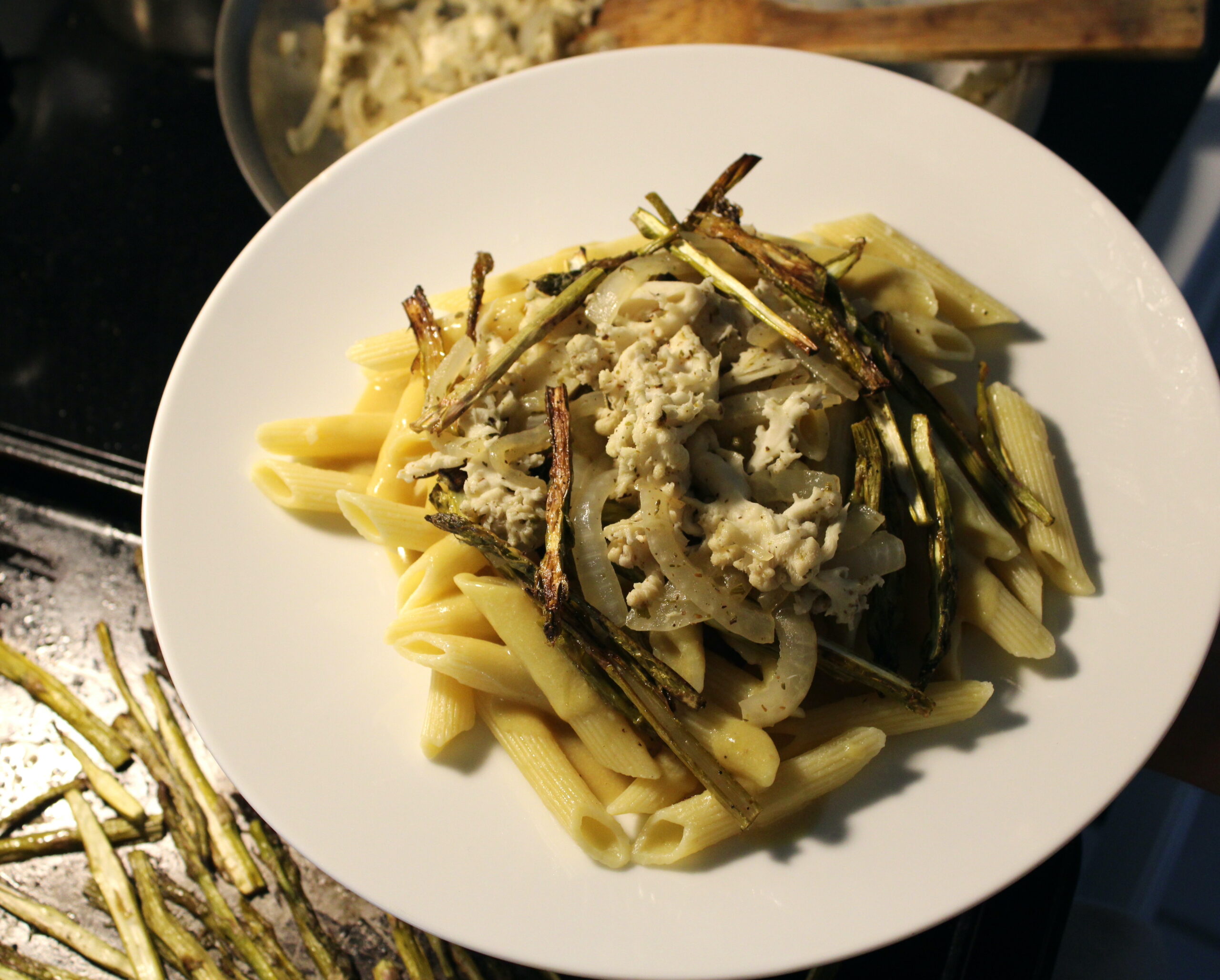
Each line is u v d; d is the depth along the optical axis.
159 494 0.33
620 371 0.31
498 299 0.33
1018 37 0.44
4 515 0.43
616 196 0.37
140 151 0.51
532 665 0.30
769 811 0.29
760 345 0.31
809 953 0.28
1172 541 0.31
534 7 0.47
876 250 0.35
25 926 0.37
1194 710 0.36
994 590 0.30
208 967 0.36
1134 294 0.33
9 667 0.40
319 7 0.49
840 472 0.31
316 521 0.33
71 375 0.46
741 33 0.46
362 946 0.36
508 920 0.29
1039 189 0.35
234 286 0.35
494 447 0.31
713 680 0.30
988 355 0.34
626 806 0.29
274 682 0.31
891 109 0.36
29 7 0.54
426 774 0.30
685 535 0.30
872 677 0.29
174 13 0.52
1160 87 0.48
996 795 0.29
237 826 0.38
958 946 0.34
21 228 0.49
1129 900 0.42
